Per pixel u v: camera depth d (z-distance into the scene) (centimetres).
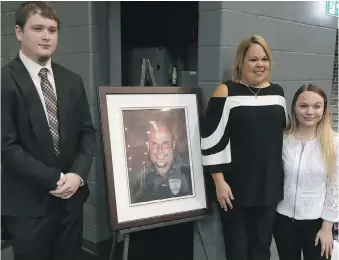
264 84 153
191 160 161
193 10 253
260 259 159
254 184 147
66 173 141
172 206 155
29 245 137
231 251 156
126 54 271
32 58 132
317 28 223
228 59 166
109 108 145
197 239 182
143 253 223
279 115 150
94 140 155
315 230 149
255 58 145
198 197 161
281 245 159
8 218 138
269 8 185
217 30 163
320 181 145
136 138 149
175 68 261
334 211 142
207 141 150
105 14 227
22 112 129
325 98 145
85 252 233
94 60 222
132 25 269
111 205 141
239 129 146
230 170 151
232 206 151
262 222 154
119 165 145
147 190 150
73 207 146
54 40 133
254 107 146
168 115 157
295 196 149
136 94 151
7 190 138
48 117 135
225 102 147
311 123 144
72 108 141
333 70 251
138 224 145
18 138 131
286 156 151
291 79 207
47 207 138
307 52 217
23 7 128
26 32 127
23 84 128
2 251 216
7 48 271
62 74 142
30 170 128
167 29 265
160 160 154
